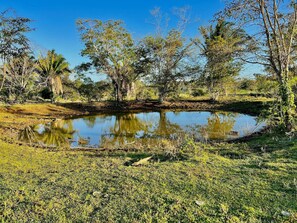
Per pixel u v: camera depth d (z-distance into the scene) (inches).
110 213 125.0
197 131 465.7
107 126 570.6
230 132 434.3
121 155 278.5
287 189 145.9
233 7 366.3
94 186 161.3
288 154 226.1
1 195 148.3
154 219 118.6
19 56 580.1
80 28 903.1
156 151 292.2
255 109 728.3
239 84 988.6
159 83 1005.8
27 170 217.5
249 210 123.6
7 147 307.0
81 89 1322.6
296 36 373.4
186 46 981.8
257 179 164.2
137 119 687.1
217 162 211.0
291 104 343.3
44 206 133.1
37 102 956.6
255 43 385.4
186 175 175.5
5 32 509.4
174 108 916.0
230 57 406.9
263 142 302.0
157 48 988.6
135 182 164.7
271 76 500.1
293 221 113.6
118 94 1023.0
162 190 149.9
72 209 129.5
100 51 948.0
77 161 252.8
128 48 972.6
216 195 141.2
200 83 1021.8
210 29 957.8
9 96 839.7
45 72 1181.7
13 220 120.6
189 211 124.0
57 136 447.8
